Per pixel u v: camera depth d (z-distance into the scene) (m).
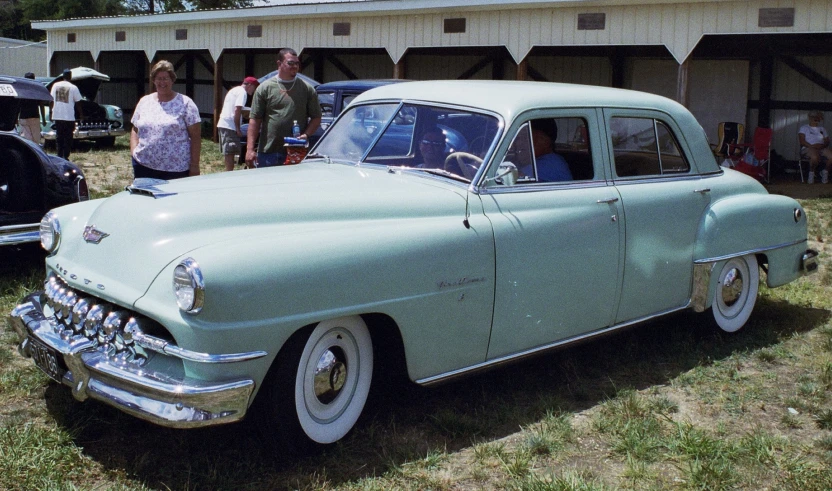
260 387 3.39
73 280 3.60
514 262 4.04
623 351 5.13
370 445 3.73
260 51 22.94
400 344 3.76
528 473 3.54
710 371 4.88
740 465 3.68
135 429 3.79
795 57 16.03
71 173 6.28
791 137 16.33
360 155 4.57
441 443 3.80
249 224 3.50
